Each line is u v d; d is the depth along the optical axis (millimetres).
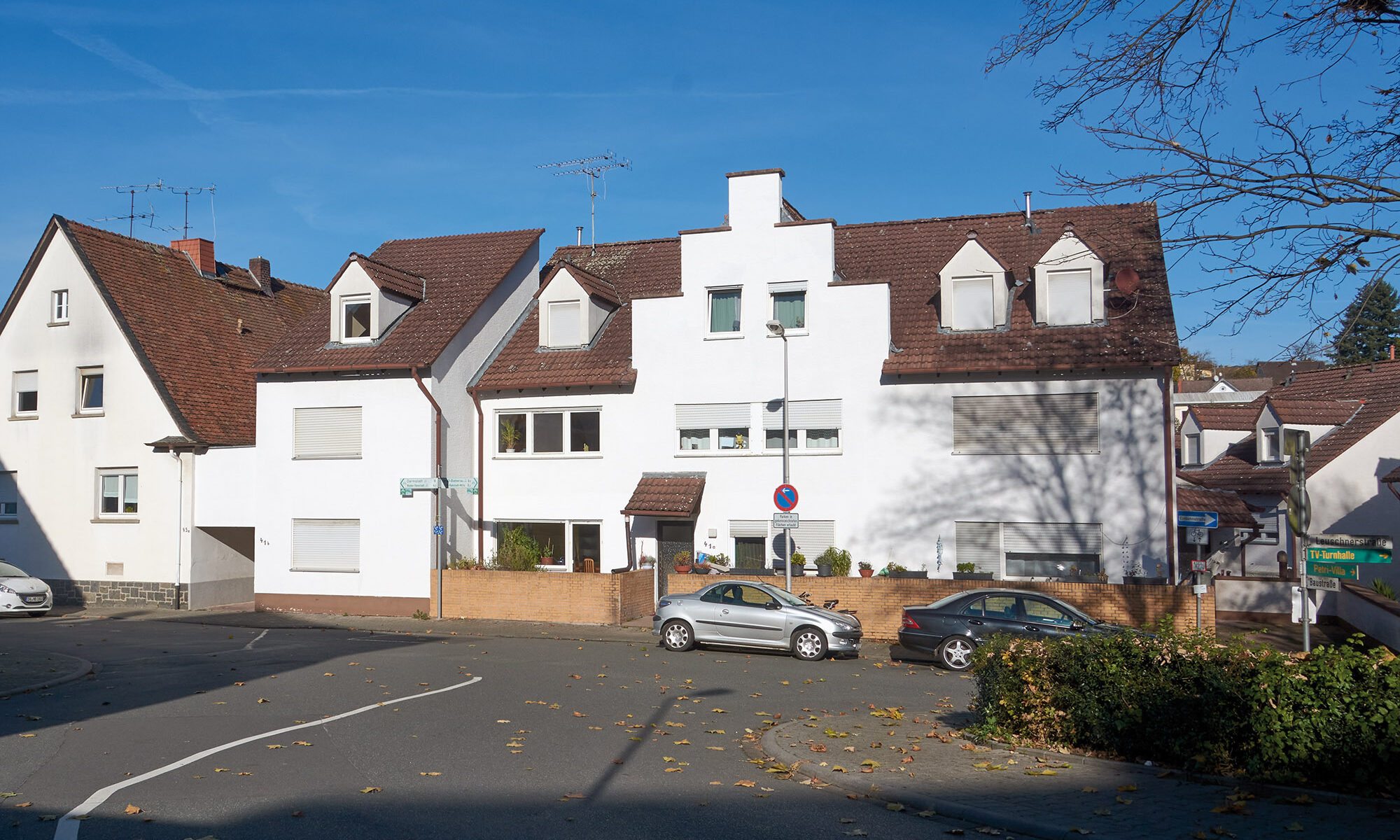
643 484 26172
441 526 26859
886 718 13320
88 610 29203
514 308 31062
